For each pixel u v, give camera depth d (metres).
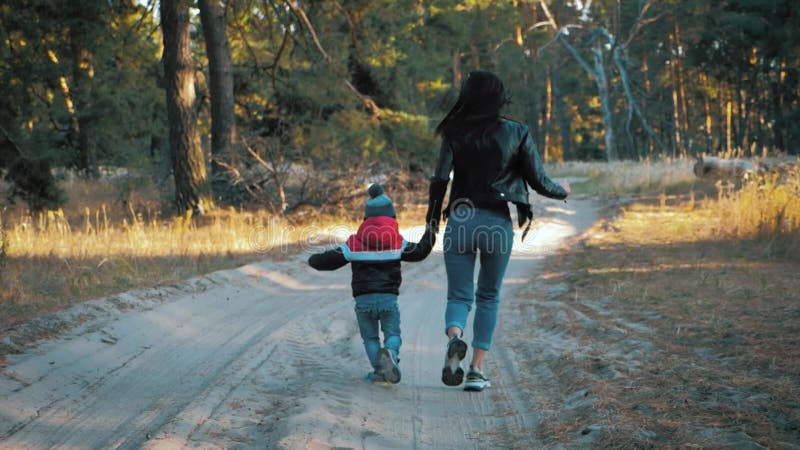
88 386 4.79
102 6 17.27
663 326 6.02
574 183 32.31
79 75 19.61
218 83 19.06
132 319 6.45
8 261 9.19
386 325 5.14
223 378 5.07
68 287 7.66
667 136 68.75
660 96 62.62
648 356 5.17
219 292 8.27
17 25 15.80
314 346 6.22
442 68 31.05
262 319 7.22
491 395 4.80
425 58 28.92
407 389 4.97
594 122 75.94
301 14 19.45
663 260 9.88
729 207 13.95
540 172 4.53
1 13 15.59
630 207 18.95
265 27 21.86
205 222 15.38
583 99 73.25
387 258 5.10
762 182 16.48
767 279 7.69
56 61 17.20
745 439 3.48
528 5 55.09
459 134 4.47
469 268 4.65
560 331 6.33
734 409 3.93
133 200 19.17
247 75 22.67
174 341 6.13
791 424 3.68
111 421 4.20
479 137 4.43
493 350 6.00
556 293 8.23
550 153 77.81
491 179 4.47
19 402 4.32
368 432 4.00
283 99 21.62
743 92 57.47
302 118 21.20
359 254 5.10
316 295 8.70
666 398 4.21
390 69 23.05
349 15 21.30
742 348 5.08
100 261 9.60
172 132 16.31
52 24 16.25
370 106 20.75
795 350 4.90
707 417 3.87
